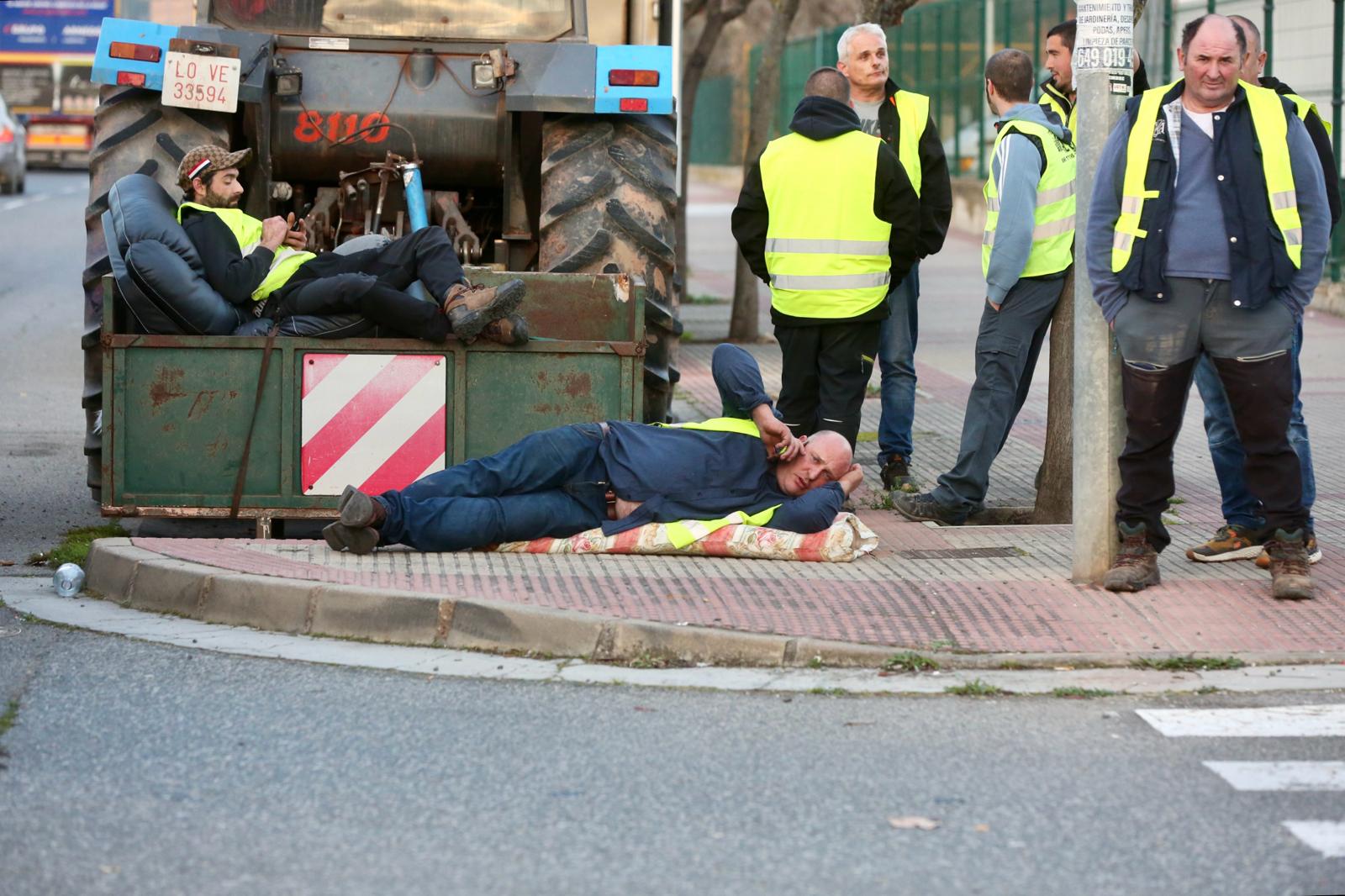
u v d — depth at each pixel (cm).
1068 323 1095
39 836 566
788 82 4806
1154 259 828
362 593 816
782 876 542
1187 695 742
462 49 1159
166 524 1083
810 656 779
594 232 1096
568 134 1118
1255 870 550
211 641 807
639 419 977
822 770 642
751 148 2089
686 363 1861
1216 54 808
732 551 916
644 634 784
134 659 777
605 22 1213
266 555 894
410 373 969
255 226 999
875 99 1135
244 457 968
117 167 1109
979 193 3647
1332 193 897
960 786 626
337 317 965
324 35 1158
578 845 566
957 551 966
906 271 1062
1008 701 732
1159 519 878
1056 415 1106
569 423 974
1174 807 606
